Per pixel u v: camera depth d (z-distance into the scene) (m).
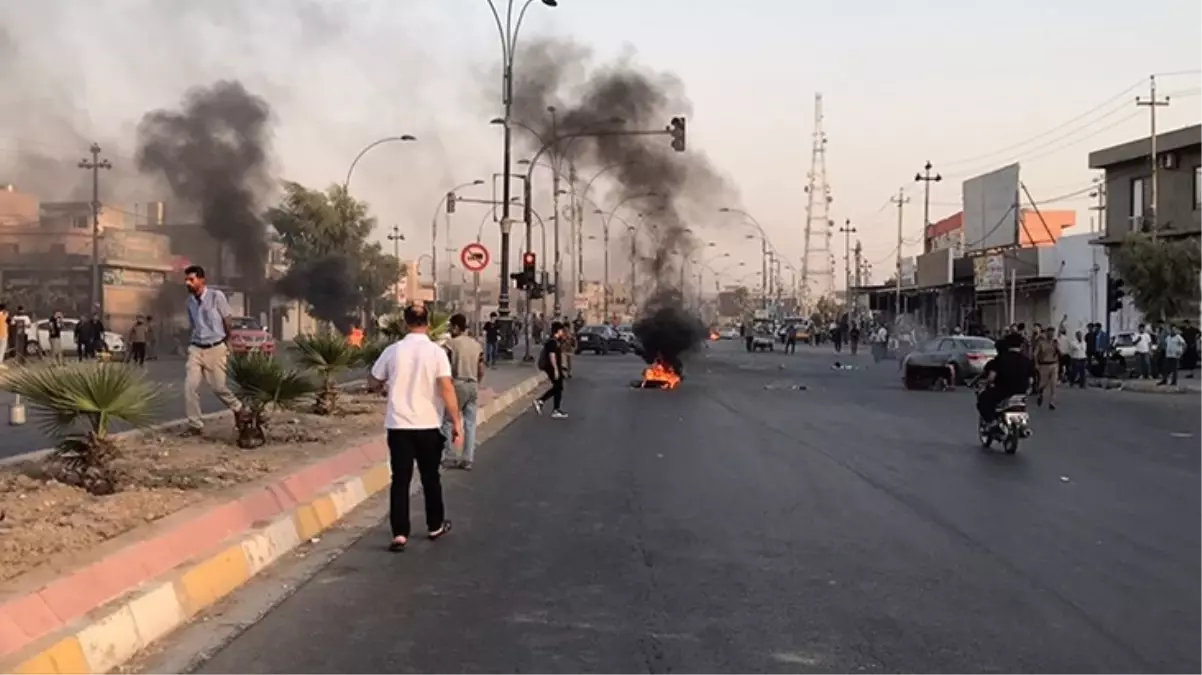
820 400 28.08
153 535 7.93
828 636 6.76
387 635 6.73
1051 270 54.53
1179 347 32.97
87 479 9.77
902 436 19.00
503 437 18.61
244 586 7.94
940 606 7.50
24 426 17.06
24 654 5.47
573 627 6.93
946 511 11.33
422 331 9.55
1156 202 44.19
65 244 57.62
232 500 9.52
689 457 15.80
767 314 122.88
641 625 6.98
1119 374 37.81
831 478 13.72
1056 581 8.27
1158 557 9.16
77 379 9.73
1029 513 11.26
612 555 9.09
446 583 8.09
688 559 8.94
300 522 9.72
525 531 10.12
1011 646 6.59
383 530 10.20
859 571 8.55
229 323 14.10
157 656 6.25
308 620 7.05
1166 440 18.92
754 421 21.81
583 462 15.20
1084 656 6.40
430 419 9.41
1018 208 56.28
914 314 79.94
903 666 6.19
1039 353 26.64
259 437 13.70
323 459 12.64
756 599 7.66
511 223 42.22
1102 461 15.83
